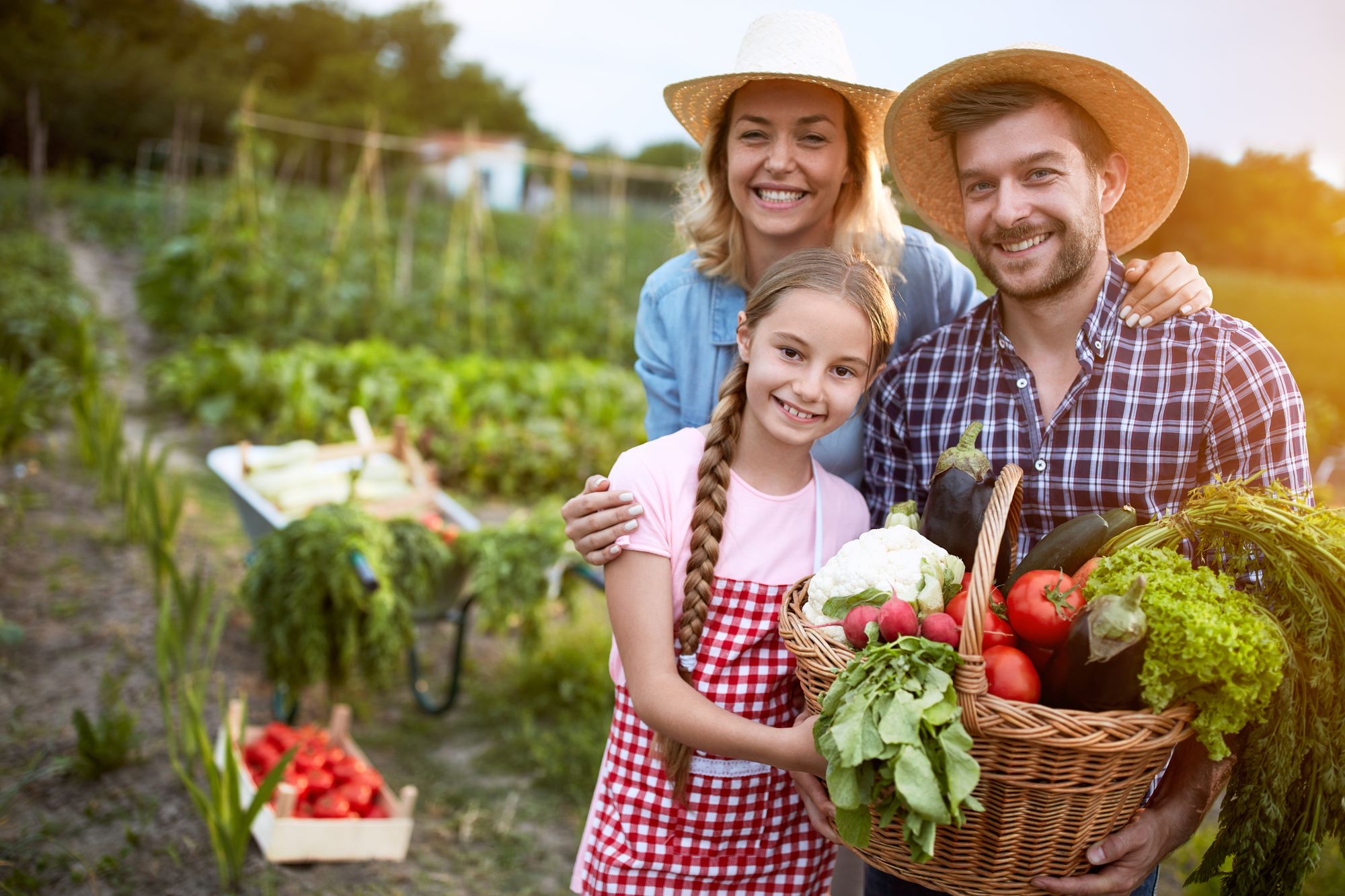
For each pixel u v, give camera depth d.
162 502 5.91
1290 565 1.52
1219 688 1.38
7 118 30.30
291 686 3.62
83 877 3.02
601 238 19.45
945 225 2.26
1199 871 1.65
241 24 50.84
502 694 4.50
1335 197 19.88
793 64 2.11
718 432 1.80
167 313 10.91
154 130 33.19
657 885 1.88
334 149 31.80
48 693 4.09
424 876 3.21
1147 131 1.87
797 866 1.94
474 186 11.45
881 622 1.46
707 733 1.60
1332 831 1.54
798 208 2.23
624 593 1.75
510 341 11.51
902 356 2.16
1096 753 1.35
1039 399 1.96
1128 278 1.90
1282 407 1.74
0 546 5.39
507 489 7.38
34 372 7.71
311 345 9.22
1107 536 1.64
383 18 53.88
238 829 2.99
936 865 1.53
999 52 1.75
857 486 2.32
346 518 3.62
